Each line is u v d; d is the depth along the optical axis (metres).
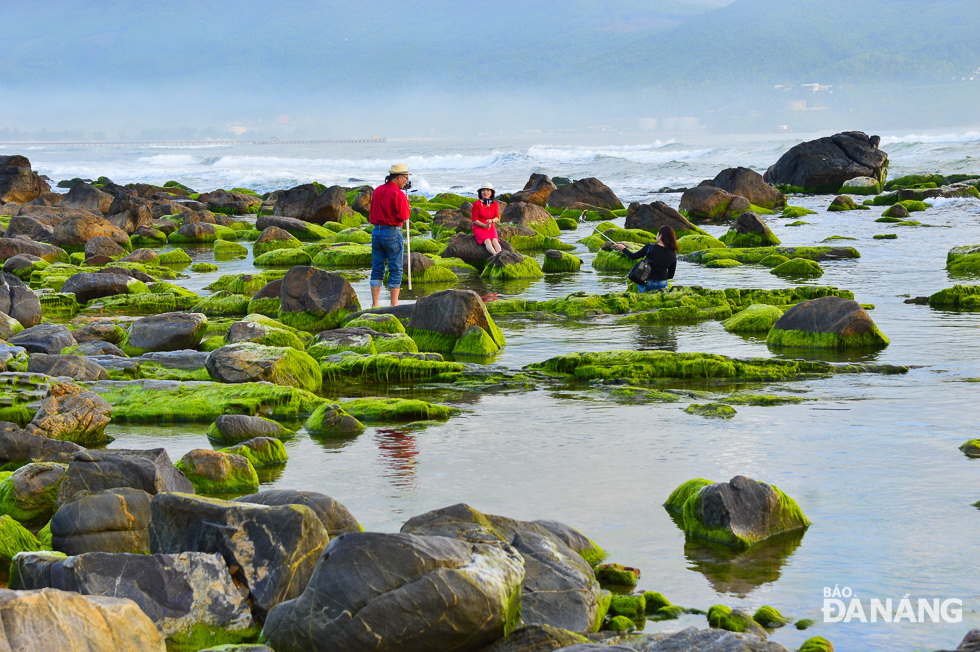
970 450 7.79
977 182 47.09
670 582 5.48
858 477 7.24
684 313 15.89
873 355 12.26
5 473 7.50
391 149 164.12
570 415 9.54
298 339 12.72
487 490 7.14
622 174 69.75
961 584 5.30
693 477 7.34
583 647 4.16
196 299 17.62
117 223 34.03
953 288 16.36
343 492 7.18
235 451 8.02
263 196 53.53
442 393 10.89
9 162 46.25
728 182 42.44
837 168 50.06
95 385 10.37
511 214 32.78
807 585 5.38
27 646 3.82
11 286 15.40
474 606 4.45
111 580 5.04
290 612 4.55
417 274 21.27
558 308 16.59
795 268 20.73
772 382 10.93
